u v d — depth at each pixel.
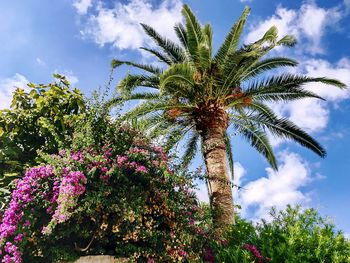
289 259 4.54
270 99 10.55
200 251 5.09
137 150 5.28
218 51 10.07
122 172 5.07
